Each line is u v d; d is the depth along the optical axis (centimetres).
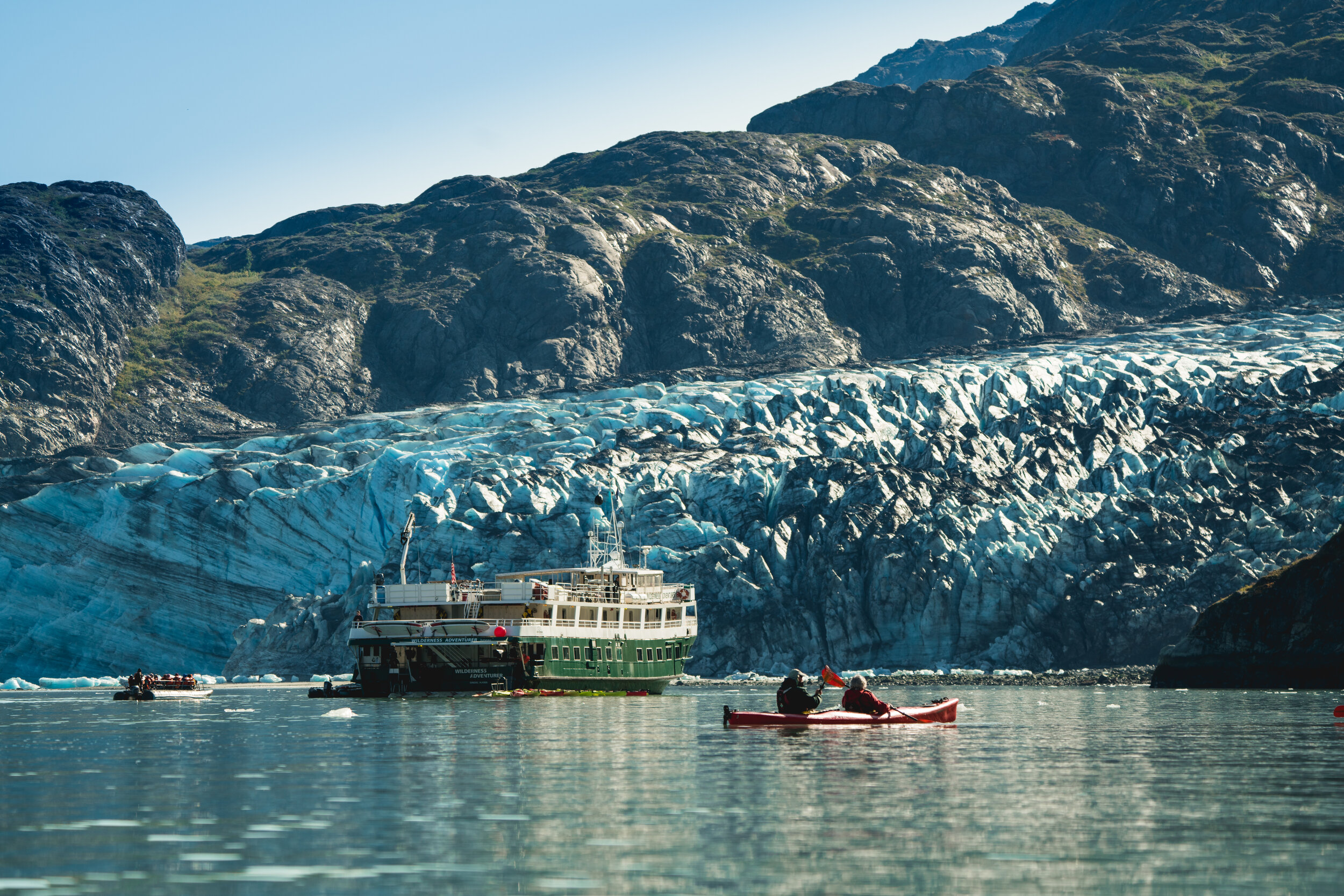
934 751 7375
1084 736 8431
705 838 4316
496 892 3534
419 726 10206
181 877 3762
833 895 3478
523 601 15475
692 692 17975
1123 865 3844
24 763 7181
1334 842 4194
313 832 4497
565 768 6525
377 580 17550
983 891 3516
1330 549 16038
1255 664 16088
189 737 9206
